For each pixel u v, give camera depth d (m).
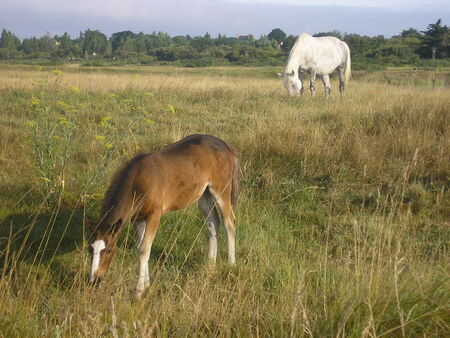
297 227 6.08
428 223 5.88
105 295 3.83
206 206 5.27
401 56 53.31
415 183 6.92
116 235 4.08
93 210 5.98
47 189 6.00
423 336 3.39
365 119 9.47
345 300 3.59
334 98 14.58
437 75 28.23
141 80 17.67
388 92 13.29
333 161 7.64
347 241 5.59
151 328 3.12
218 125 10.70
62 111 11.26
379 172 7.27
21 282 4.32
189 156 4.82
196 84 16.89
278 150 8.02
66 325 3.41
